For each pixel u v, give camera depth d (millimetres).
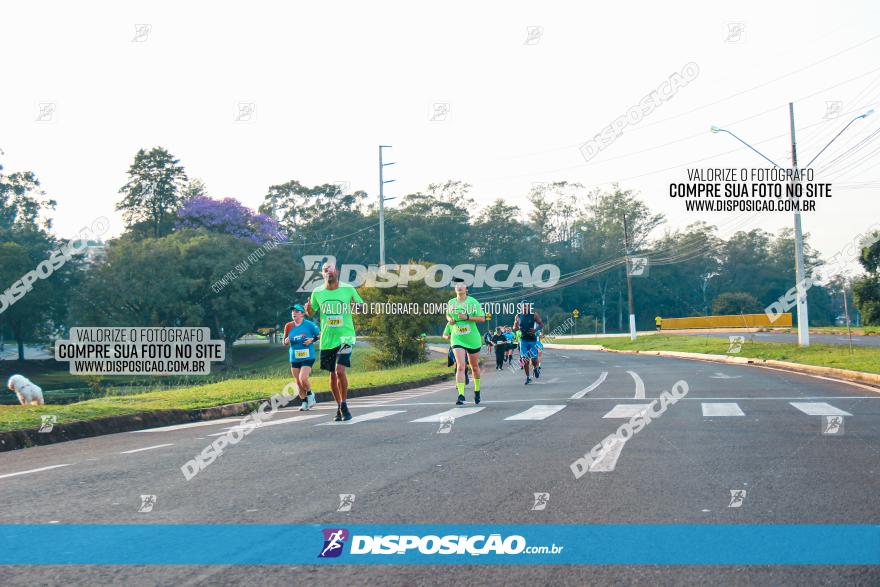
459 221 122062
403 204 125250
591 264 123688
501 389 20250
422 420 12391
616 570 4484
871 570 4445
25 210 86875
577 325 107812
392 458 8461
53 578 4414
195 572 4523
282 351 83562
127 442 11070
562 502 6180
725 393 16641
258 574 4477
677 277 130000
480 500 6289
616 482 6938
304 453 8977
